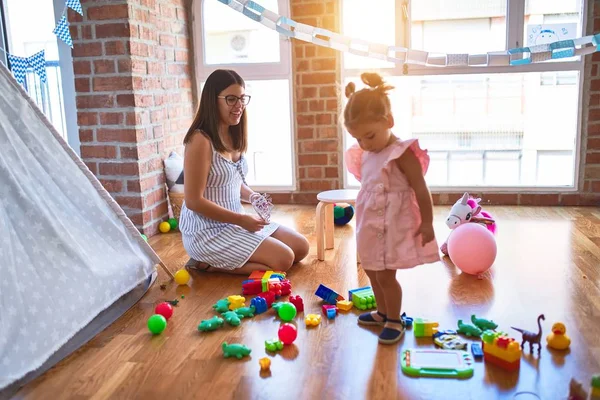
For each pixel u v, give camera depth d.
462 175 3.89
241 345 1.69
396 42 3.62
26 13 3.38
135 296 2.17
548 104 3.67
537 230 3.01
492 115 3.77
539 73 3.62
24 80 3.23
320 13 3.59
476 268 2.28
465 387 1.47
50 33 3.39
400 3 3.56
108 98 3.00
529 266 2.42
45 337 1.65
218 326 1.88
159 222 3.28
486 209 3.54
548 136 3.72
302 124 3.79
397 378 1.53
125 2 2.89
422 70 3.65
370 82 1.67
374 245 1.73
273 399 1.43
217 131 2.33
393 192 1.71
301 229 3.20
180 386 1.51
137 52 3.01
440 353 1.65
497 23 3.56
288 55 3.74
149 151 3.16
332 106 3.72
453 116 3.81
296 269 2.50
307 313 2.00
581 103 3.49
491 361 1.59
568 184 3.65
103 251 2.09
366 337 1.79
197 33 3.79
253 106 3.94
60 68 3.38
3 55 3.43
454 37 3.62
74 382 1.54
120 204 3.08
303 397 1.44
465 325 1.79
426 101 3.80
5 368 1.51
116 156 3.04
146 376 1.57
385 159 1.69
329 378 1.53
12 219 1.76
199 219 2.44
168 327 1.90
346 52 3.39
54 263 1.81
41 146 2.04
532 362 1.59
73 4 2.67
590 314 1.91
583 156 3.54
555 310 1.95
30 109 2.06
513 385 1.47
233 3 2.99
